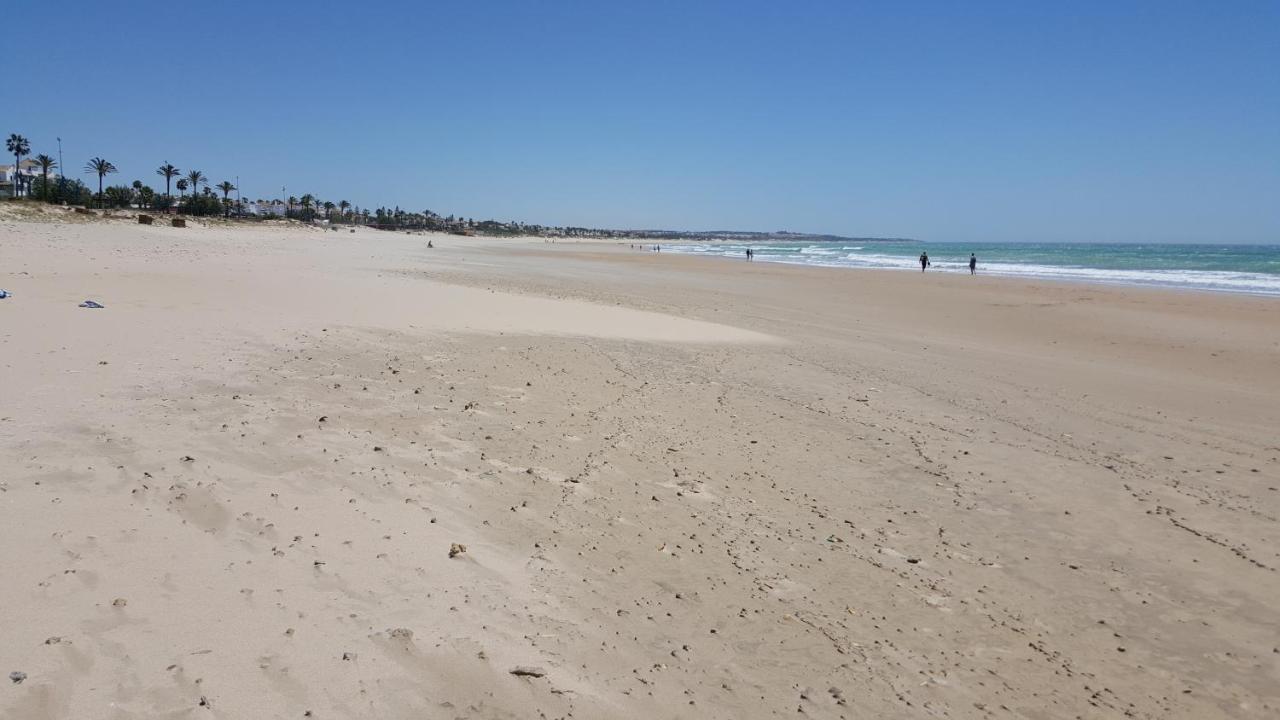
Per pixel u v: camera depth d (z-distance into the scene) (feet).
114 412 23.75
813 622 17.01
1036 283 130.21
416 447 24.53
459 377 35.04
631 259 227.81
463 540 18.45
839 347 56.44
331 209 571.69
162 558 15.26
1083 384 45.70
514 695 12.84
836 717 13.75
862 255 312.29
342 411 27.27
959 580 19.67
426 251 223.30
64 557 14.69
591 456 26.30
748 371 44.42
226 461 20.89
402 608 14.85
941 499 25.27
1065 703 14.85
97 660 11.90
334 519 18.30
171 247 121.60
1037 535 22.75
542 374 37.91
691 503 23.24
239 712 11.26
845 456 29.25
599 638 15.25
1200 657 16.75
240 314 44.68
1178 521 24.06
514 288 93.20
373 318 47.96
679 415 33.22
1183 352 59.47
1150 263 218.59
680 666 14.75
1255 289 116.57
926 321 78.18
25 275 58.08
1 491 17.07
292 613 14.03
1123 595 19.30
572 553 18.89
